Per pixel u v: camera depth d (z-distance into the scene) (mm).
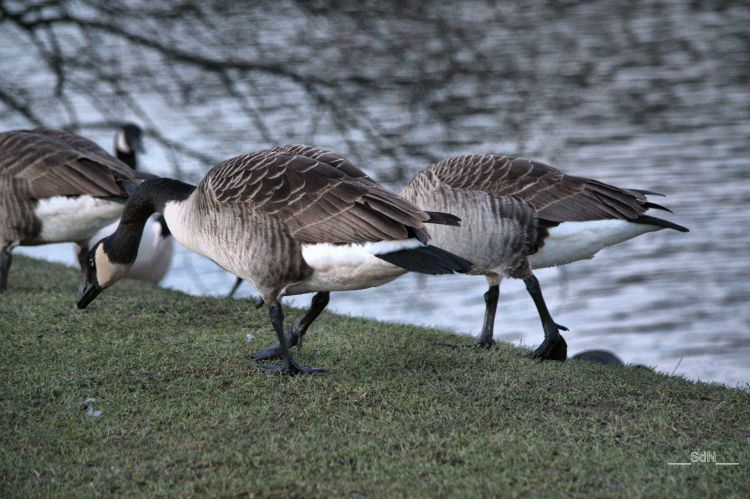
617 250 22703
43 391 9328
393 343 11242
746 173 25922
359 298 20219
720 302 19516
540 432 8523
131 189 12898
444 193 11477
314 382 9625
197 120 24734
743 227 23094
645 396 9672
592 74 32125
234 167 9609
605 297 20016
